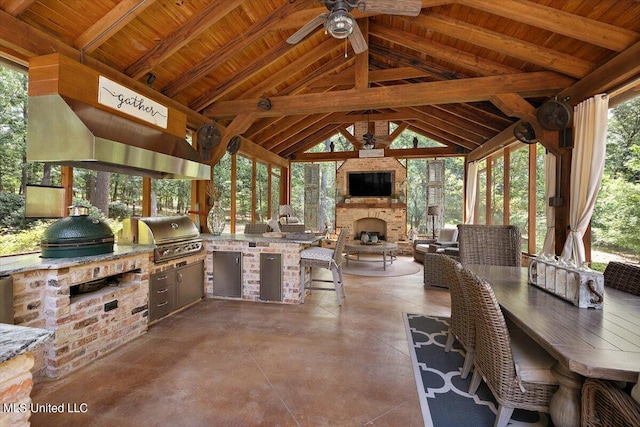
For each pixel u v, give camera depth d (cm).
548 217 421
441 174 931
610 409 124
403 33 440
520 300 197
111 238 274
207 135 462
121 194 388
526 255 536
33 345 89
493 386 170
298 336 300
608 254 359
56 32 281
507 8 300
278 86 557
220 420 179
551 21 294
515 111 393
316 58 486
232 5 319
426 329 321
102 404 193
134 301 294
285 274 408
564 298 197
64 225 250
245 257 418
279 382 219
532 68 402
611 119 364
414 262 740
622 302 194
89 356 247
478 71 420
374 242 701
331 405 194
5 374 88
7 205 272
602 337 142
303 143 932
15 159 281
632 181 339
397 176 911
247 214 754
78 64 246
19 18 252
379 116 782
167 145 328
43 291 224
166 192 468
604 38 288
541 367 165
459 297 232
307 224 997
